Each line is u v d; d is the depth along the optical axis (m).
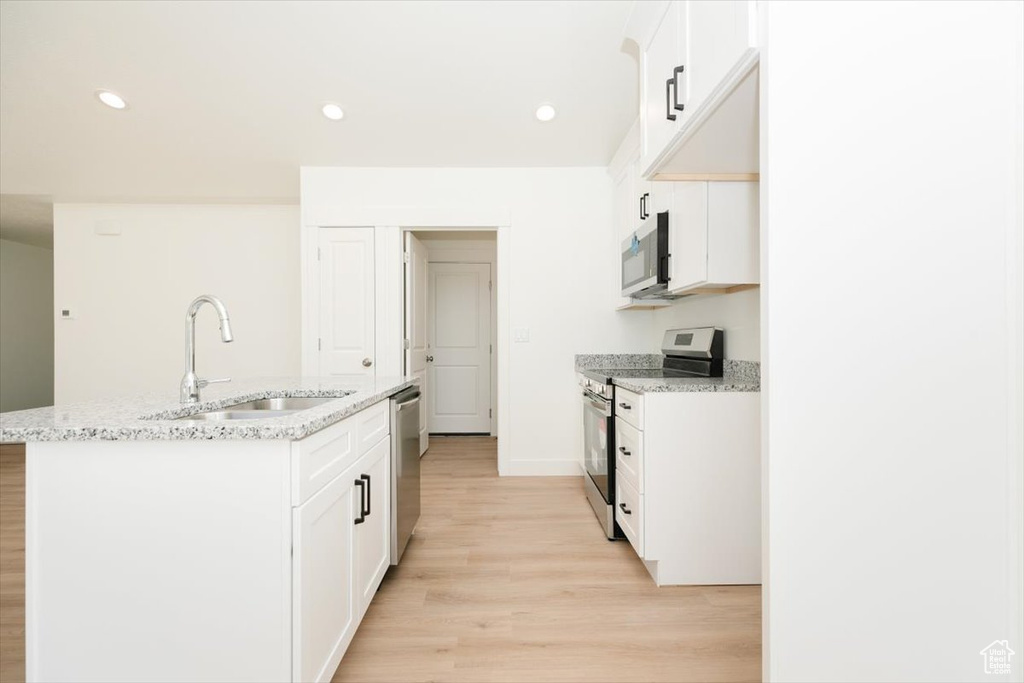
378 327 3.51
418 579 1.99
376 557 1.76
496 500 3.00
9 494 3.10
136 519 1.09
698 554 1.94
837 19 0.98
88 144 3.21
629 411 2.12
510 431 3.57
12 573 2.05
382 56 2.51
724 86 1.21
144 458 1.09
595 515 2.73
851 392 0.98
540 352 3.56
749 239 1.96
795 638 0.97
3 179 3.63
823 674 0.98
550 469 3.57
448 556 2.21
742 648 1.54
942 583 0.98
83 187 3.79
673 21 1.54
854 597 0.98
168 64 2.54
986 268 0.97
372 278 3.52
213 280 4.20
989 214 0.97
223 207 4.20
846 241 0.97
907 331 0.98
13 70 2.56
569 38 2.39
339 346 3.52
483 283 5.20
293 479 1.10
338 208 3.50
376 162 3.45
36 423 1.12
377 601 1.82
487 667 1.45
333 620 1.33
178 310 4.18
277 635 1.09
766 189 0.98
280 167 3.51
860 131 0.97
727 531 1.94
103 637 1.09
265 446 1.10
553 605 1.79
